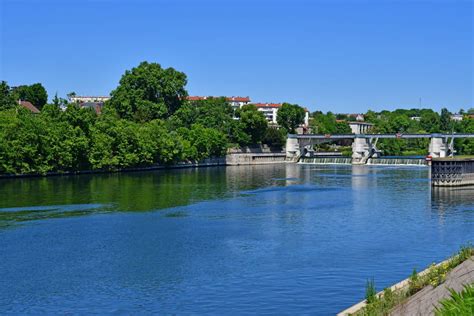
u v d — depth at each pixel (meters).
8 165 165.62
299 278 57.03
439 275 42.78
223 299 50.88
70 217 94.12
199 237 78.44
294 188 147.25
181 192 134.50
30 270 61.09
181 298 51.41
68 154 180.25
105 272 60.34
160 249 70.81
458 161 143.88
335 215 98.62
